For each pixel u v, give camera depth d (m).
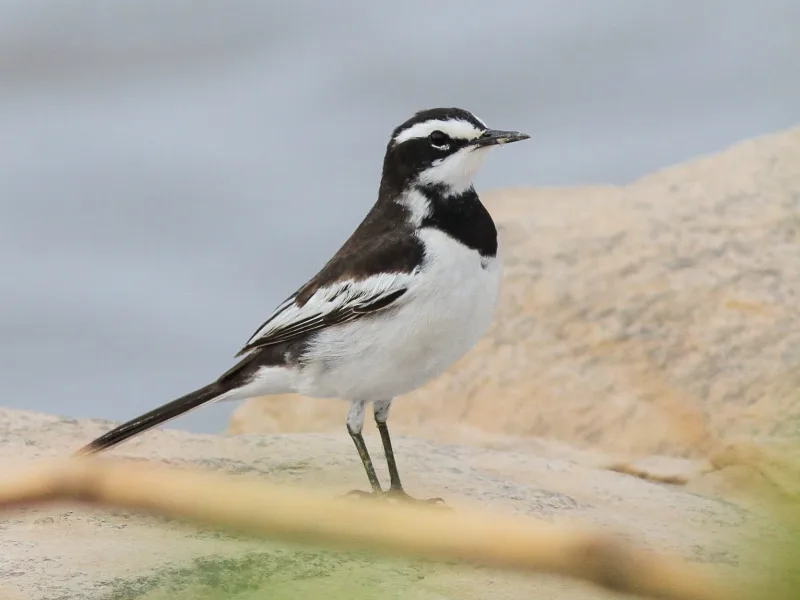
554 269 16.27
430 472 12.28
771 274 15.73
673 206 17.33
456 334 11.12
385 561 9.24
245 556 9.18
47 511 10.16
